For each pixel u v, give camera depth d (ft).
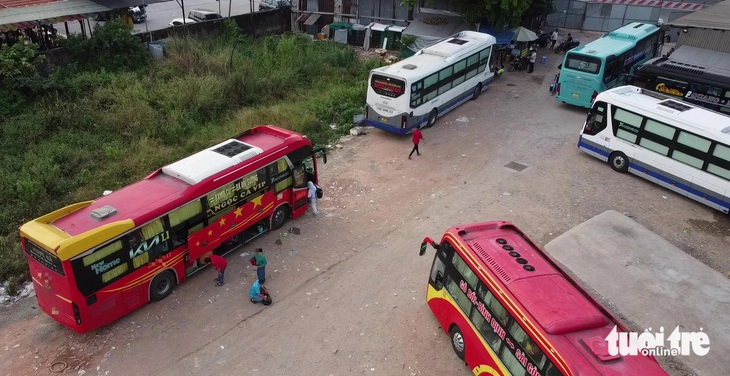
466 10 93.71
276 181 47.75
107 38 79.82
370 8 108.27
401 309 40.73
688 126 54.80
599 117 63.05
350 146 67.87
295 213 51.13
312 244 48.14
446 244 36.27
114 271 36.52
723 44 70.49
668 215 54.49
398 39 103.30
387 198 55.93
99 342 37.01
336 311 40.42
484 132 72.79
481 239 35.14
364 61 97.45
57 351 36.19
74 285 34.19
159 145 63.16
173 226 39.68
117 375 34.47
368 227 50.88
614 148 62.18
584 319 28.22
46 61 74.49
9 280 42.47
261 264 40.40
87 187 53.88
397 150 66.95
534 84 92.58
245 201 45.16
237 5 134.21
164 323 38.88
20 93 68.13
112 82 73.92
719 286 43.83
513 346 29.63
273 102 78.18
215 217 42.80
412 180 59.67
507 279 31.12
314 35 112.06
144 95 71.00
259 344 37.27
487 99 85.35
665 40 104.01
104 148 60.59
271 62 88.38
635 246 48.55
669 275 44.98
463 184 58.90
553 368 26.48
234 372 34.96
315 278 43.86
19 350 36.17
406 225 51.24
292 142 48.39
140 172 56.80
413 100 67.77
